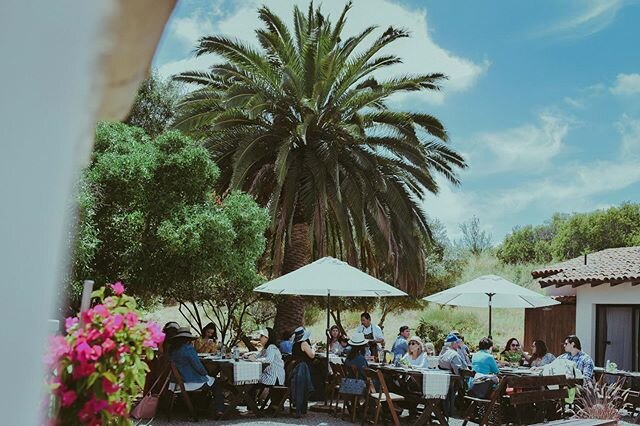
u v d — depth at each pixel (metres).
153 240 13.46
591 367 13.73
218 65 20.88
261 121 21.05
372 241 21.39
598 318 20.27
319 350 19.08
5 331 0.62
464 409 13.76
